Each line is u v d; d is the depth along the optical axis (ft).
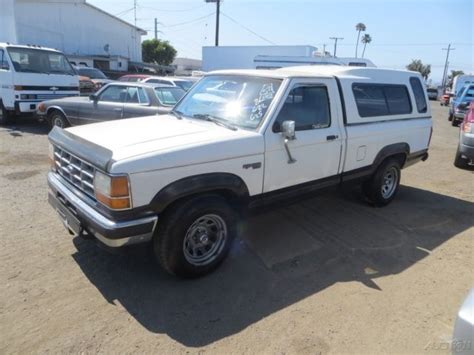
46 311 9.58
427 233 15.16
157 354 8.36
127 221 9.48
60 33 97.04
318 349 8.68
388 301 10.54
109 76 94.12
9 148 26.30
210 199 10.82
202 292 10.64
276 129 12.16
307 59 64.54
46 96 34.22
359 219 16.34
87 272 11.33
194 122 13.12
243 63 87.76
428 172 25.72
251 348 8.64
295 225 15.44
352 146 14.94
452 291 11.12
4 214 15.11
